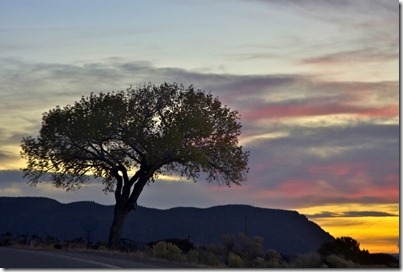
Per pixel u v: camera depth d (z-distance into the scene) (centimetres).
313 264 2842
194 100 4906
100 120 4716
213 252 3500
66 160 4916
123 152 4872
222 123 4972
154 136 4672
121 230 4816
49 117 4862
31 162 4966
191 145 4750
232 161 4938
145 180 4875
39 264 2261
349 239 3225
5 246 4031
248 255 3400
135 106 4862
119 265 2309
